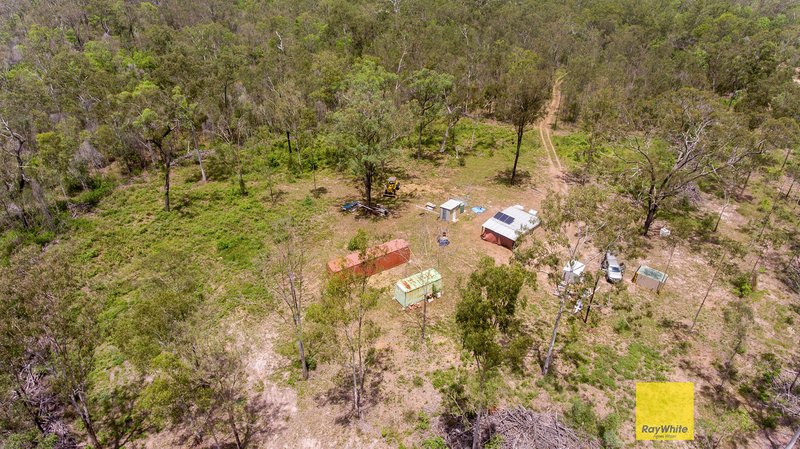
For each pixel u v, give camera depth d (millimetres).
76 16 97750
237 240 43344
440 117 66062
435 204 51969
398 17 107312
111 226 45938
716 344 31578
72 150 53875
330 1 116812
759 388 28062
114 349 31656
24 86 62156
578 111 81625
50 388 27250
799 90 62156
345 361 28625
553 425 24906
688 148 43000
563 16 123312
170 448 25031
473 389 23141
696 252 42625
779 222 46656
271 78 76562
